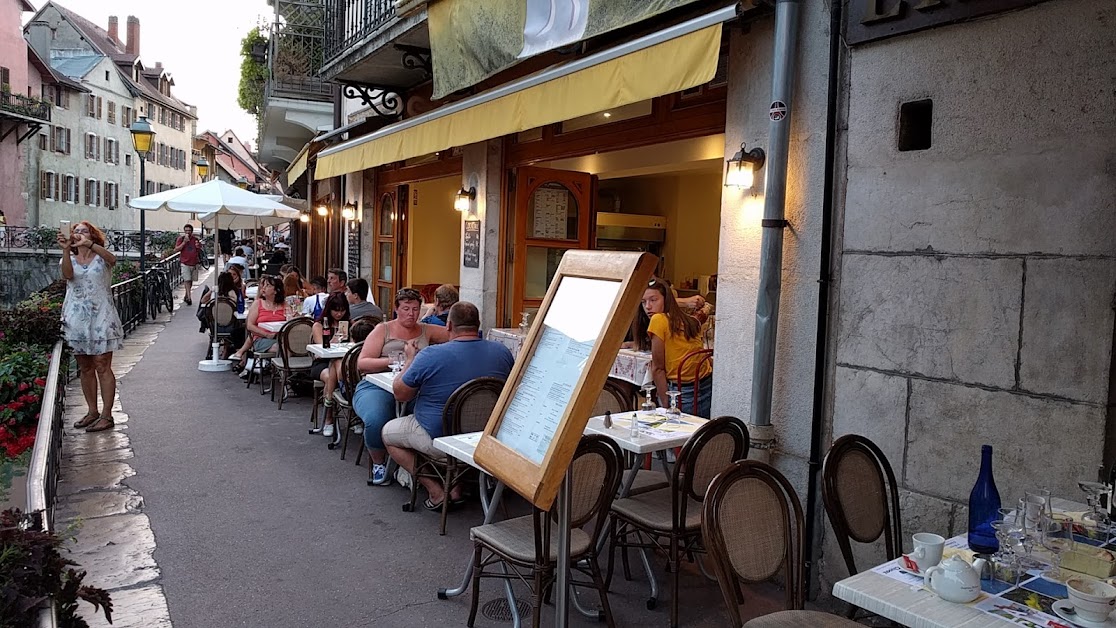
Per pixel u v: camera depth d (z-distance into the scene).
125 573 4.12
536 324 2.54
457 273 11.95
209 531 4.74
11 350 7.39
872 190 3.75
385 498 5.45
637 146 6.08
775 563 2.91
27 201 41.31
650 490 4.47
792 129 4.14
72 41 48.91
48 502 3.75
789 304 4.19
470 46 6.45
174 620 3.65
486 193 7.84
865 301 3.78
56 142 43.81
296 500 5.35
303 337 8.43
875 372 3.74
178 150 59.78
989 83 3.31
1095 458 3.03
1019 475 3.24
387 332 6.13
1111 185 2.97
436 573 4.26
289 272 12.34
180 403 8.29
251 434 7.08
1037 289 3.18
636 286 2.13
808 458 4.09
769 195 4.13
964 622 2.20
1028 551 2.54
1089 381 3.04
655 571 4.42
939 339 3.50
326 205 16.09
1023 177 3.21
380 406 5.61
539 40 5.58
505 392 2.52
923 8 3.47
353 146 8.69
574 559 3.44
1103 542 2.67
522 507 5.33
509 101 5.58
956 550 2.76
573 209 8.16
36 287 33.16
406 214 11.43
